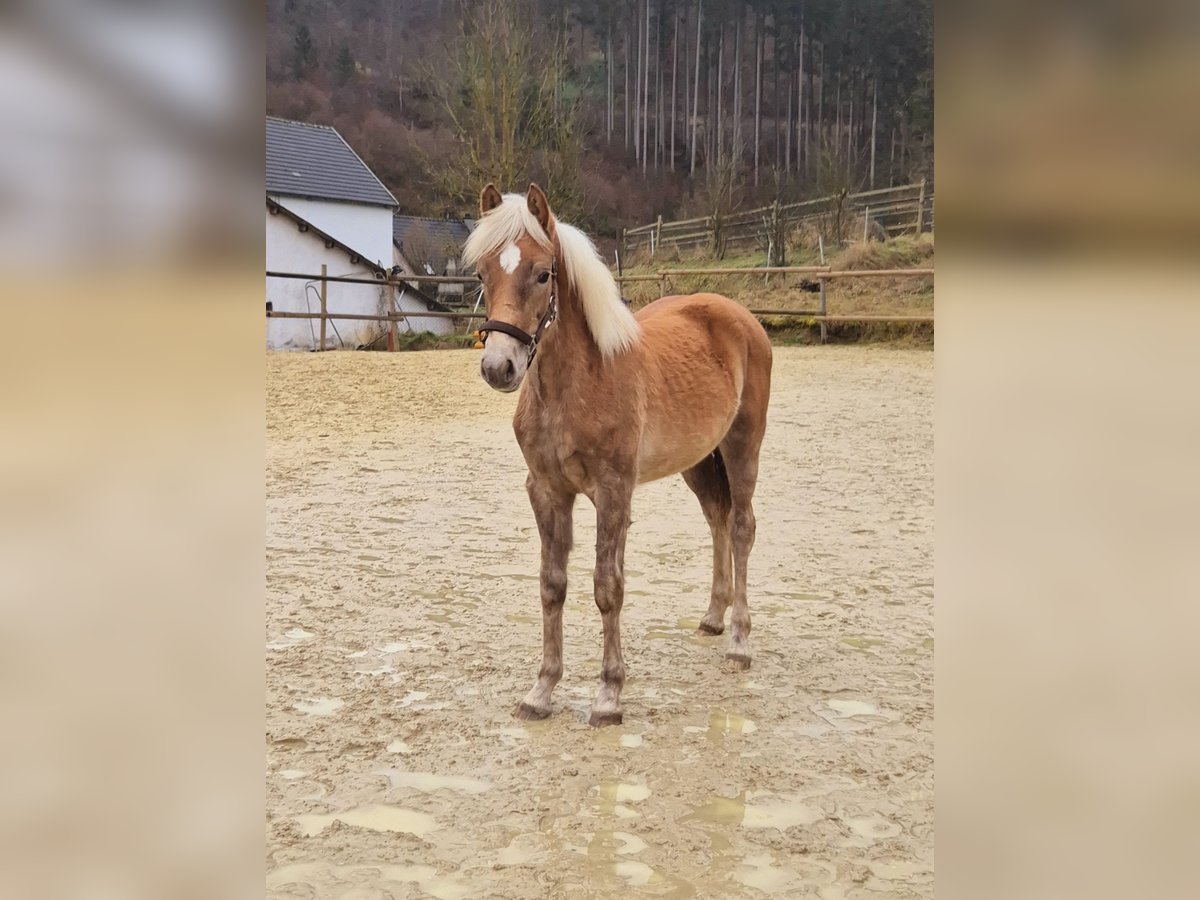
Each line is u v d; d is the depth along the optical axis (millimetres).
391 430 9625
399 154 34125
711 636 4309
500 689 3676
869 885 2354
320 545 5707
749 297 19656
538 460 3420
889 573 5223
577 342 3305
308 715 3402
